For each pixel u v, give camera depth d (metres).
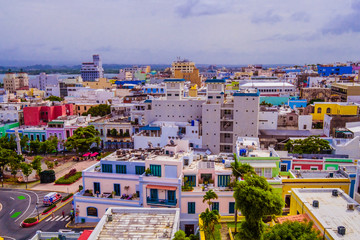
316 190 43.06
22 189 81.56
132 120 115.94
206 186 57.97
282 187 52.38
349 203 38.00
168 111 106.38
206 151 92.75
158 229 36.88
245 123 95.56
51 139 109.94
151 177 56.59
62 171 93.88
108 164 63.00
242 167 50.47
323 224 33.84
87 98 166.50
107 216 38.97
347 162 62.72
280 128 102.94
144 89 176.12
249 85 171.25
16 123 123.44
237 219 50.12
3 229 61.59
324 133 98.44
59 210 69.19
